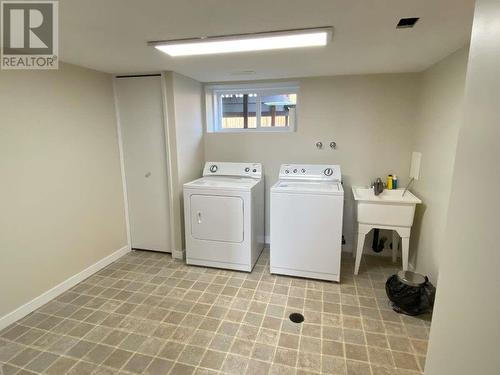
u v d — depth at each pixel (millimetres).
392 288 2270
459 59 2033
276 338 1967
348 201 3260
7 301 2086
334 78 3064
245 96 3561
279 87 3393
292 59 2334
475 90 822
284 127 3479
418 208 2775
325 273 2686
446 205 2180
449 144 2158
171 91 2852
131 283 2689
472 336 809
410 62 2438
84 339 1958
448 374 956
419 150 2795
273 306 2326
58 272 2477
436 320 1064
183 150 3105
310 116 3205
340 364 1747
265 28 1630
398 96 2953
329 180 3084
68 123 2488
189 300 2414
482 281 757
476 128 808
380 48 2023
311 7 1348
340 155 3207
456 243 920
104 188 2955
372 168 3148
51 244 2398
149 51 2086
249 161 3492
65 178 2492
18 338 1963
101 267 2965
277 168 3426
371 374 1675
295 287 2609
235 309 2289
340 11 1395
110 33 1705
